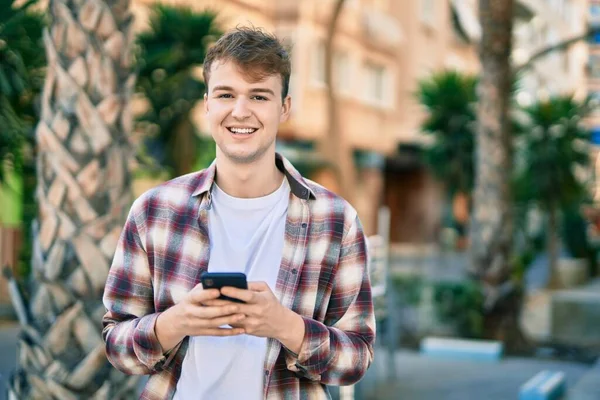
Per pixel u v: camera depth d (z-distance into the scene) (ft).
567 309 44.60
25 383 10.44
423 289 30.07
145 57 27.22
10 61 15.85
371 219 79.82
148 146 28.89
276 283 6.46
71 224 10.43
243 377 6.39
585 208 69.62
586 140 53.52
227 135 6.37
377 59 77.30
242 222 6.59
